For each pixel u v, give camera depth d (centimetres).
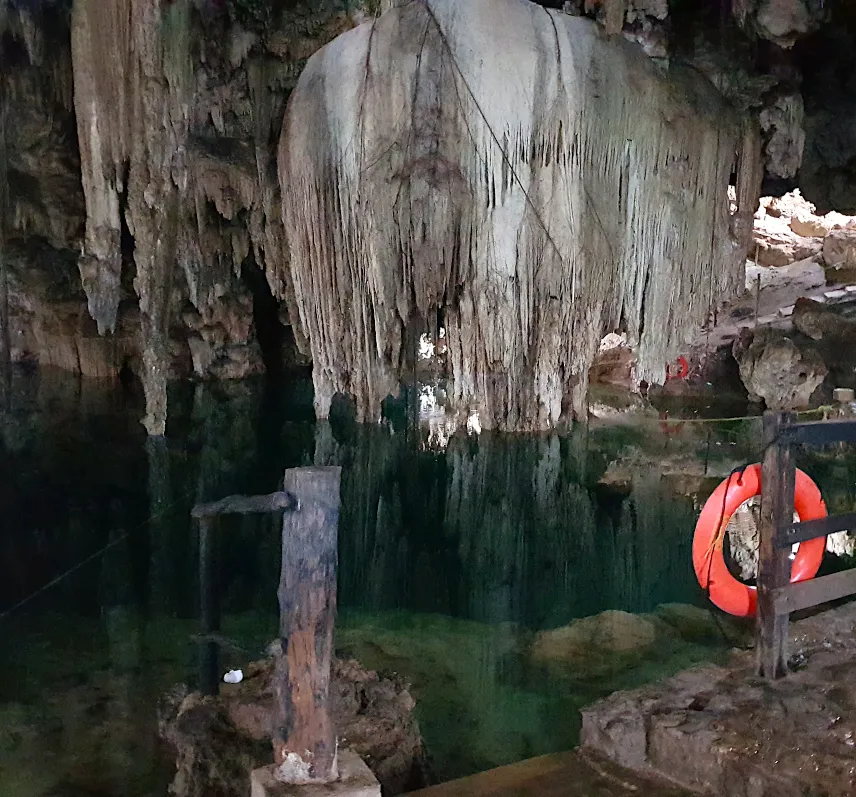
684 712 241
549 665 382
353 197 744
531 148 701
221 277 1198
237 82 857
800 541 261
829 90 819
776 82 767
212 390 1194
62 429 923
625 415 1011
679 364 1102
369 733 286
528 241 723
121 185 828
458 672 375
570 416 895
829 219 1531
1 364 1014
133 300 1155
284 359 1367
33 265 1102
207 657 314
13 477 739
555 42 691
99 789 269
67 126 1034
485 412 870
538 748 308
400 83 698
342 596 498
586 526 657
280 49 857
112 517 632
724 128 760
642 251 755
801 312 1009
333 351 830
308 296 820
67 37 953
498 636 425
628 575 536
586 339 774
